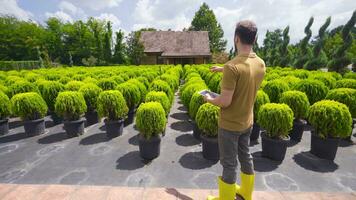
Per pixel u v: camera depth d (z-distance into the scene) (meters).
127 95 6.75
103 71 13.83
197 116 4.54
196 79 8.34
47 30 59.06
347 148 5.03
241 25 1.98
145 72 12.26
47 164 4.38
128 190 2.86
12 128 6.79
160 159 4.56
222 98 1.99
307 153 4.77
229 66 1.94
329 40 32.03
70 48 55.72
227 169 2.30
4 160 4.59
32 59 53.19
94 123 7.09
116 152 4.93
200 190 2.88
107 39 39.34
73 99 5.81
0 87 7.19
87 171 4.09
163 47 38.66
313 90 6.20
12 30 51.50
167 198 2.71
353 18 17.12
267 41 38.62
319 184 3.62
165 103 5.74
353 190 3.46
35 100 5.95
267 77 9.48
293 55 26.41
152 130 4.41
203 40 39.78
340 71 17.81
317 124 4.39
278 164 4.29
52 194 2.80
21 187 2.94
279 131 4.35
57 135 6.09
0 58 49.78
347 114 4.20
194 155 4.74
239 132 2.19
